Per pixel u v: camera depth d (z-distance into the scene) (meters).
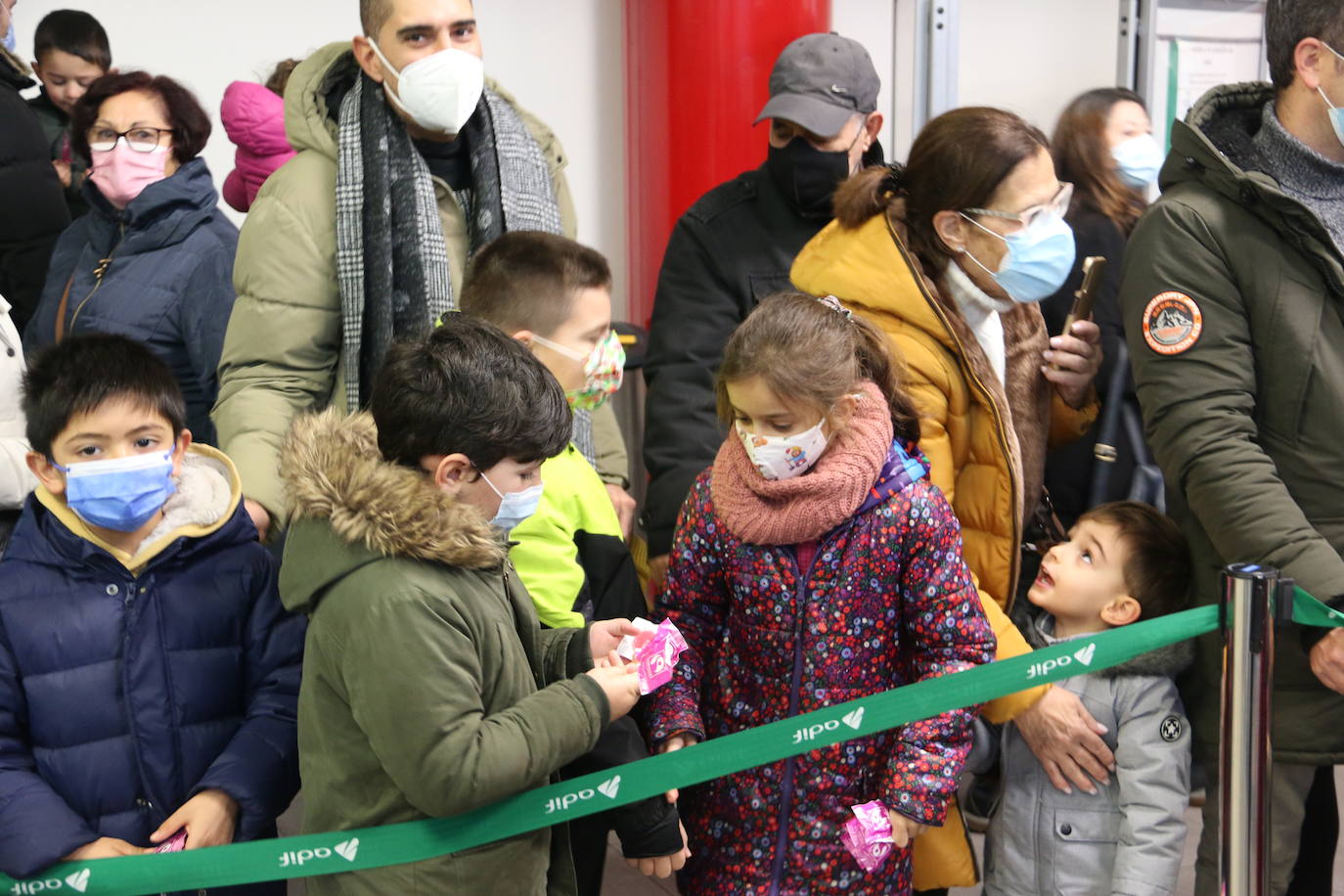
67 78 3.29
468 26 2.15
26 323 2.82
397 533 1.42
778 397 1.71
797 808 1.82
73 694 1.69
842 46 2.59
